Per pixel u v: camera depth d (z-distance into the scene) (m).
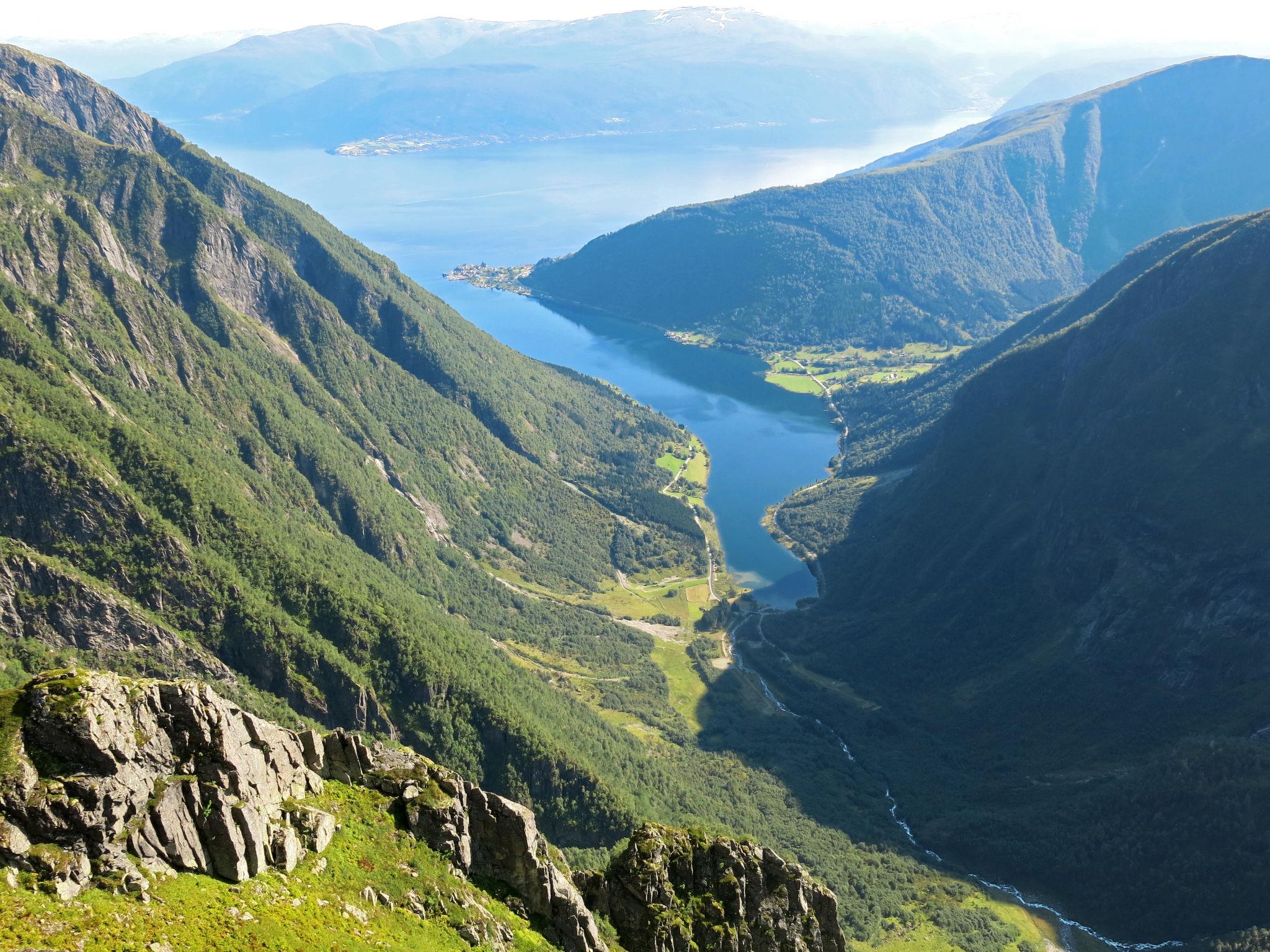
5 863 67.38
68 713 73.00
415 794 95.69
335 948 75.62
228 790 78.94
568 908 97.50
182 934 69.06
